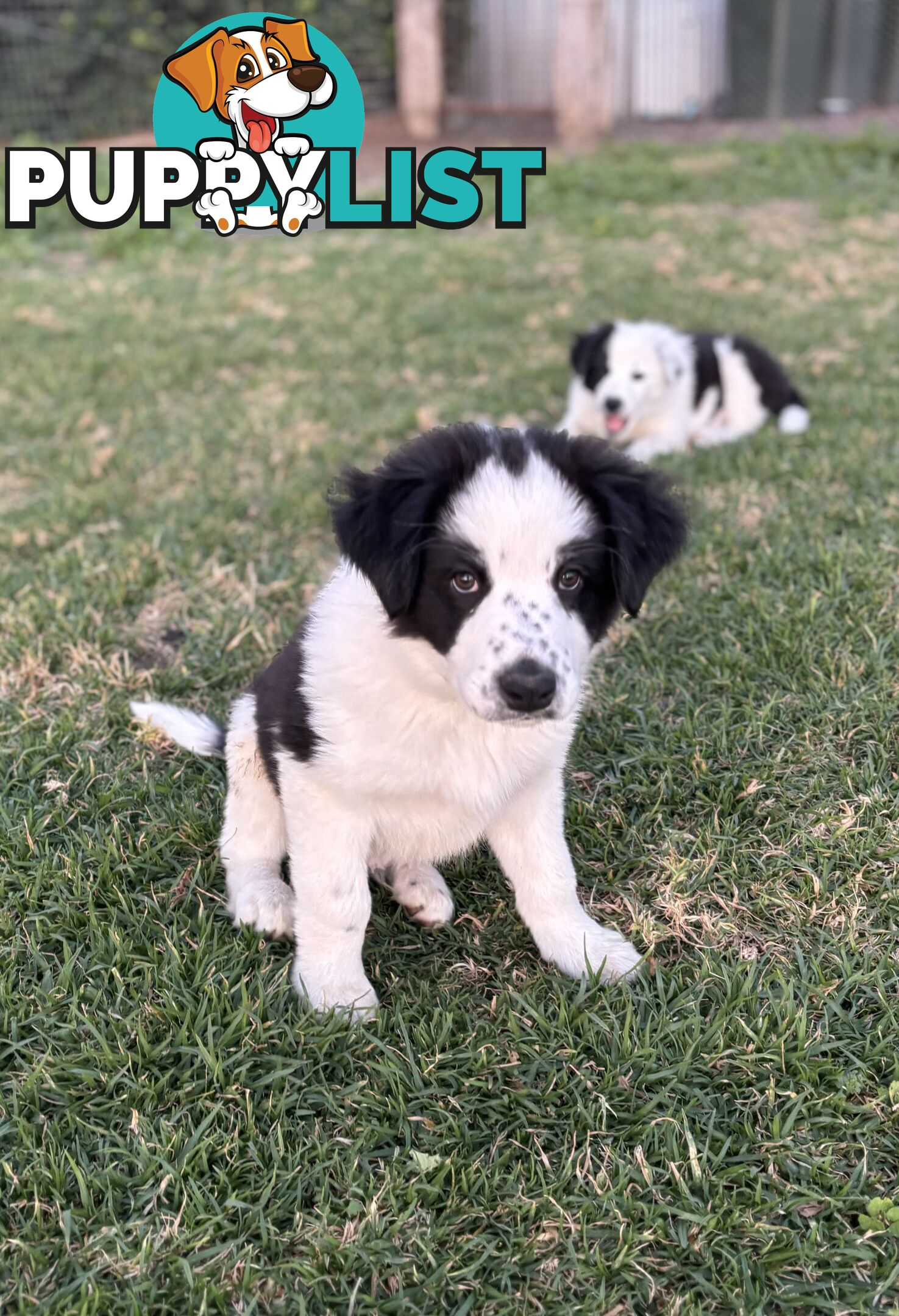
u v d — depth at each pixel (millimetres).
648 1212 589
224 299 2359
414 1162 608
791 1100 640
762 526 1216
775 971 713
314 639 698
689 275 2500
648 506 673
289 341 2088
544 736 691
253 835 780
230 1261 569
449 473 634
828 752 873
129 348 2012
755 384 1726
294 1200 597
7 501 1398
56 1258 571
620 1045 666
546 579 621
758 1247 581
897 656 961
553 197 3287
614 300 2330
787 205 3186
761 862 789
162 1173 600
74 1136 622
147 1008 675
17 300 2365
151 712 910
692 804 848
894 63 4410
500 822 734
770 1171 611
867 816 815
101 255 2859
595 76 3771
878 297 2209
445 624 626
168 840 805
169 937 724
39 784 865
